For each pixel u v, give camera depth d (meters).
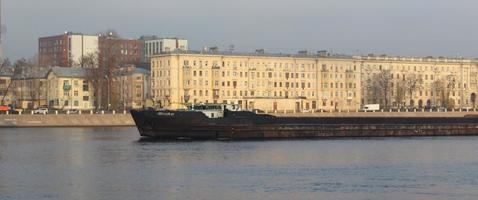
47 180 81.19
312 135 152.25
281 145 130.00
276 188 75.88
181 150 118.19
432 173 88.50
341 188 76.00
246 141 140.38
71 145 130.25
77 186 76.81
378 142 140.38
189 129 141.38
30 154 112.62
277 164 98.00
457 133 168.00
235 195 71.44
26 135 161.62
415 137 159.75
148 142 136.25
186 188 75.69
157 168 93.00
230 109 147.00
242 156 108.25
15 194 71.56
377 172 89.31
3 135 161.62
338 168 93.62
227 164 97.62
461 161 102.75
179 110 143.50
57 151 117.69
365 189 75.31
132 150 118.44
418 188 76.06
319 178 83.56
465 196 71.12
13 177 83.81
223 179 82.44
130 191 73.62
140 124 143.38
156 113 141.38
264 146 127.12
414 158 107.06
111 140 142.75
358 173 88.31
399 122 164.25
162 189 74.94
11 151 118.06
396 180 82.06
